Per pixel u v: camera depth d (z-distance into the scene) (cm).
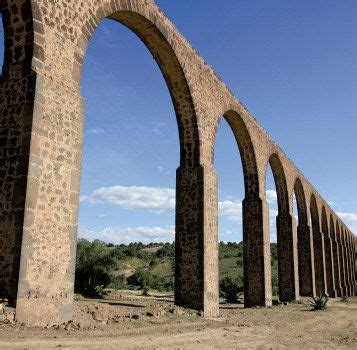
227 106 1917
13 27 907
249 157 2250
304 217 3544
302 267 3481
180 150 1617
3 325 737
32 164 838
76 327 867
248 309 1977
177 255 1533
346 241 6350
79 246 2528
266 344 918
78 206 955
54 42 937
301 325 1417
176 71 1550
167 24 1468
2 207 836
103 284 2441
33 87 866
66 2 985
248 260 2192
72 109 965
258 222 2202
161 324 1107
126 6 1243
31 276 810
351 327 1433
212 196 1616
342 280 5412
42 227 849
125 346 720
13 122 870
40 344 645
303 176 3425
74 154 959
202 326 1150
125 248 8012
